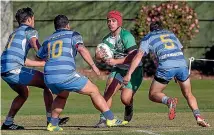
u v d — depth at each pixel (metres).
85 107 52.72
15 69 34.50
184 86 35.81
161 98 34.88
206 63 84.94
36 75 34.75
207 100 58.97
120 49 36.62
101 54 36.12
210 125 36.91
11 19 82.44
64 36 33.16
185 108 50.94
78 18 84.50
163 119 41.25
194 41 84.94
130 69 34.38
